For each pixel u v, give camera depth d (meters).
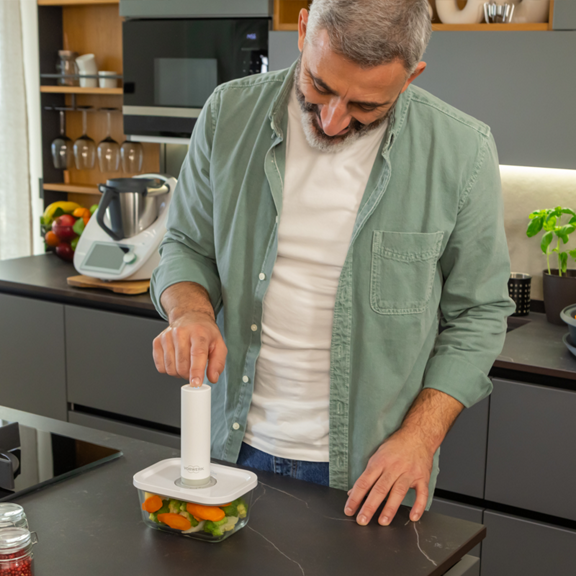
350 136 1.20
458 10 2.19
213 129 1.37
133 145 2.97
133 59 2.71
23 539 0.83
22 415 1.41
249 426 1.34
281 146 1.29
